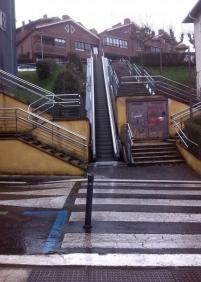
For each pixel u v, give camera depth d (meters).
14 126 20.98
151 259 8.14
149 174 18.77
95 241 9.16
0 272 7.55
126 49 76.44
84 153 20.72
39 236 9.53
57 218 11.09
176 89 28.88
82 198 13.72
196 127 20.16
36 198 13.73
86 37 70.88
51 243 9.05
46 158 19.12
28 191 15.12
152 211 11.81
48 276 7.37
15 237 9.47
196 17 31.94
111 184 16.47
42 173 19.14
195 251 8.58
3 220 10.91
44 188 15.82
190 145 20.72
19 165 19.22
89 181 10.03
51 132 20.58
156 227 10.23
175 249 8.70
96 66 40.91
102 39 74.00
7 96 21.94
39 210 12.00
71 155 20.58
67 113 23.27
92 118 25.11
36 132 20.53
